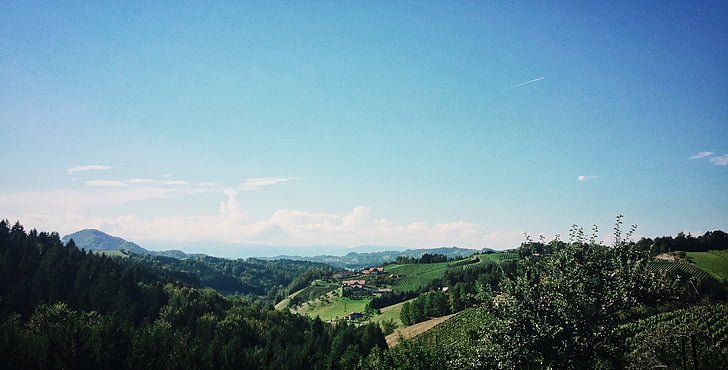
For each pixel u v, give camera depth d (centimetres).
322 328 14612
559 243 2877
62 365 7531
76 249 17325
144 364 8544
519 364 2533
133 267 18262
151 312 13550
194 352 9162
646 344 2831
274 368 9606
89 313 11644
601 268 2673
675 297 2595
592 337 2494
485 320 2827
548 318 2500
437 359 5681
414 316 15525
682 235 16462
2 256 13850
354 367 8900
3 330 8450
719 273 12644
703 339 3114
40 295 12519
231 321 13438
